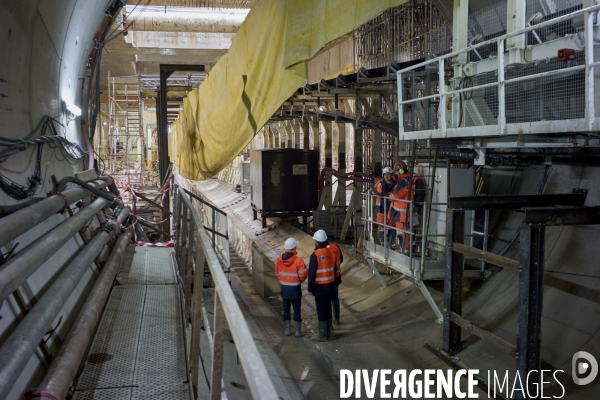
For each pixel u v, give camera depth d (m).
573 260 6.95
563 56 4.77
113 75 23.69
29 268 3.14
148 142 42.22
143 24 17.77
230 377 5.66
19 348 2.63
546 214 5.48
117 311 5.16
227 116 8.88
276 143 26.20
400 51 11.89
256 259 12.42
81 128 9.27
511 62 5.62
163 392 3.47
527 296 5.46
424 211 7.94
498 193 9.20
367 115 11.17
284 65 6.17
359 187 14.84
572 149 7.33
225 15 18.55
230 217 21.91
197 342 3.45
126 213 8.30
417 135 6.83
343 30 5.27
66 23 6.54
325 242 8.51
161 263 7.56
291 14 6.09
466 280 8.71
